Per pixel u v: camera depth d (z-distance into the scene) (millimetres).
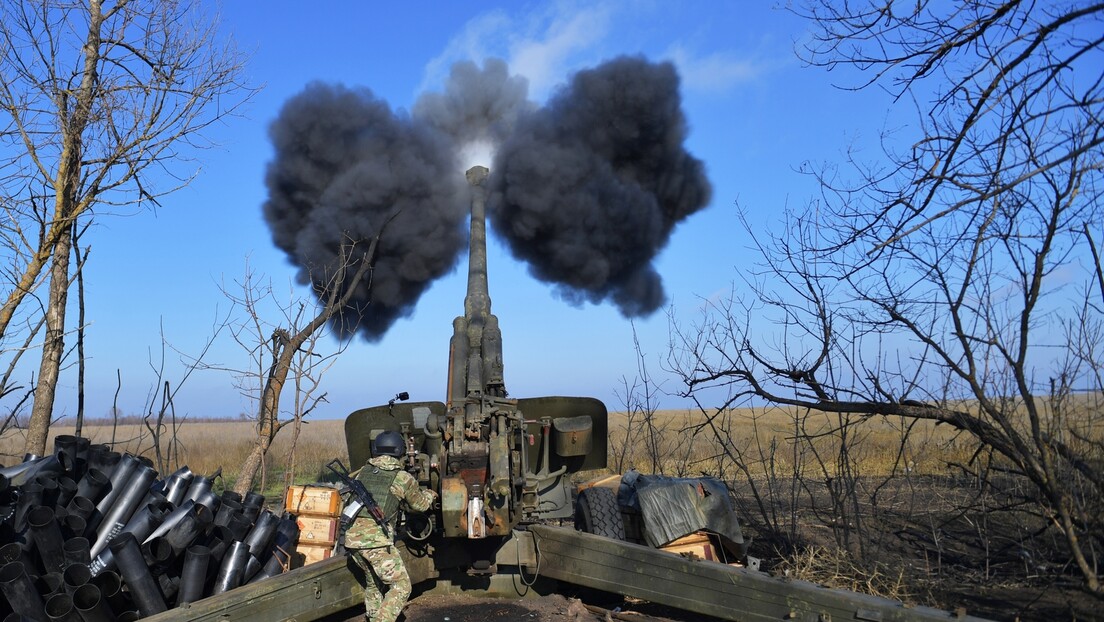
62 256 8477
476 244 9227
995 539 7121
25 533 5203
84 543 5273
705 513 6512
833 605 4977
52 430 32688
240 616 5238
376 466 5918
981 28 4848
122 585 5227
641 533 6879
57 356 8414
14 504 5410
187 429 47969
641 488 6676
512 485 5945
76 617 4949
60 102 8203
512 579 6438
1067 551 6262
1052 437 5164
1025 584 5875
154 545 5590
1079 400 5426
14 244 7863
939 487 9430
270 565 6340
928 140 4949
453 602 6324
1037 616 5172
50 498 5457
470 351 7555
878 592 5910
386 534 5699
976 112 4836
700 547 6445
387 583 5691
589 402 7070
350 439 7066
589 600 6637
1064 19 4344
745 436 15523
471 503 5844
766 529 8055
